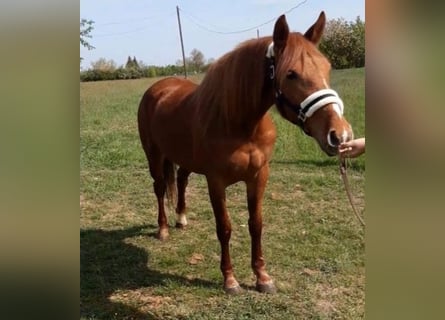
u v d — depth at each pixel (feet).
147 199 17.16
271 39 8.61
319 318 9.09
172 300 9.94
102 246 12.98
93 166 21.75
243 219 14.97
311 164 21.77
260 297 9.93
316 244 12.81
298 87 7.48
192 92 10.88
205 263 11.78
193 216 15.30
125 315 9.34
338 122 7.16
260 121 8.99
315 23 8.28
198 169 10.21
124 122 35.96
